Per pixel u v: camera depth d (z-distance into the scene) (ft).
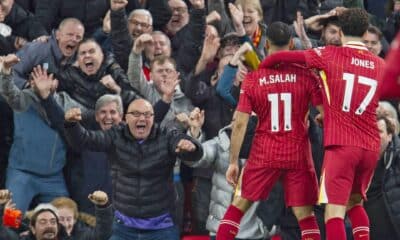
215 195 87.04
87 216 87.61
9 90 88.12
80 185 89.61
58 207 84.12
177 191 90.12
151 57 96.84
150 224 83.15
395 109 95.25
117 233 83.30
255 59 81.35
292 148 72.84
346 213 75.87
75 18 96.68
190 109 93.20
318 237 73.67
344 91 70.44
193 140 82.02
